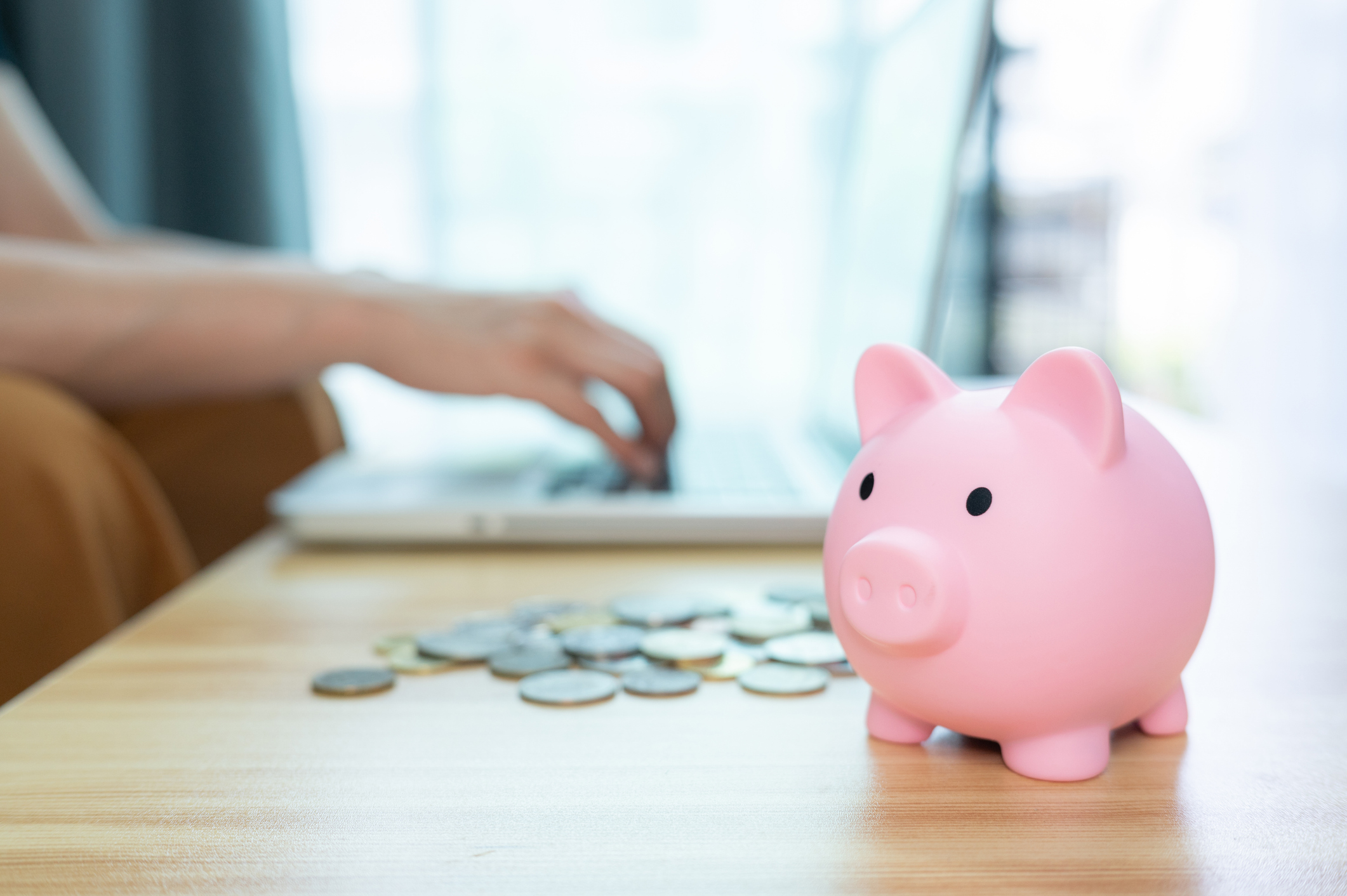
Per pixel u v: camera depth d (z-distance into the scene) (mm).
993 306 2438
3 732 351
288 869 257
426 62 2127
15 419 528
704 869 257
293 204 2006
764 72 2166
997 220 2406
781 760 327
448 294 817
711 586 551
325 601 530
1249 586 544
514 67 2152
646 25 2154
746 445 911
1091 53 2365
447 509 638
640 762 325
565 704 375
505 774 315
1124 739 346
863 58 1109
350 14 2168
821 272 1608
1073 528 304
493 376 754
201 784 308
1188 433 1142
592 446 917
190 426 884
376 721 362
